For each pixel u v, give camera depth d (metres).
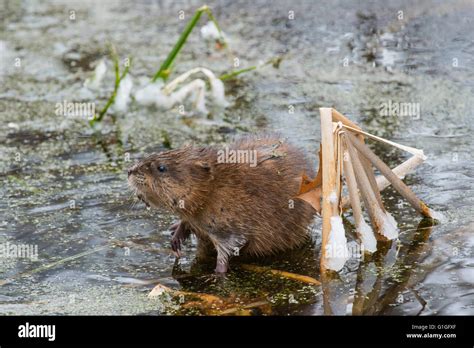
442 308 7.25
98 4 19.70
